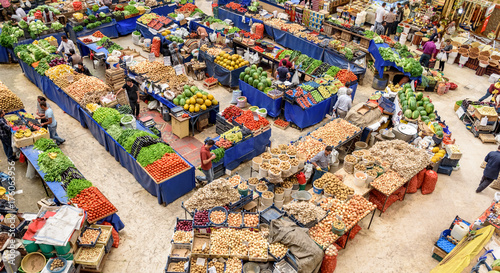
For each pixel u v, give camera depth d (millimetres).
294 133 17375
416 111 16906
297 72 19766
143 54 24047
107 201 11164
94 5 26281
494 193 14531
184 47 22375
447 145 15258
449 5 27234
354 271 10992
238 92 18625
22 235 10398
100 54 20922
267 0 29469
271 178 12180
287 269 9492
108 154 15516
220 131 16391
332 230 10516
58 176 12141
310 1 29766
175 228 10797
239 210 11672
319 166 13500
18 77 21203
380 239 12148
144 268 10758
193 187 13656
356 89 21469
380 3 29234
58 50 20500
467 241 10672
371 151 14070
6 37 21672
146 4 29297
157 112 18484
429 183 13961
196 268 9633
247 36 23422
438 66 24422
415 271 11109
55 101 18766
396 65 20312
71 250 9773
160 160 12750
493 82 22562
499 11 25922
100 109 15531
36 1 28484
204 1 35000
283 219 10531
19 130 13727
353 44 23703
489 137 17438
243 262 9906
